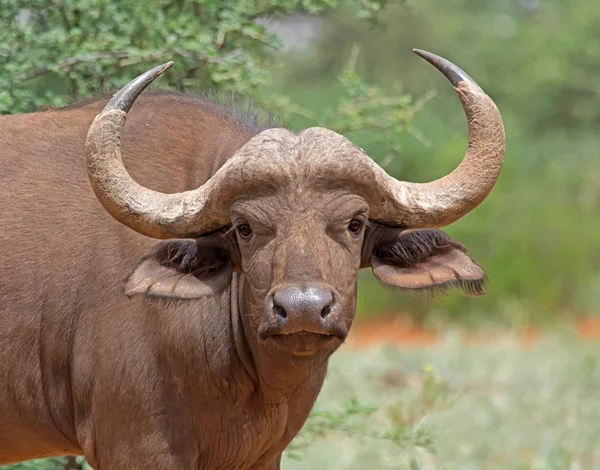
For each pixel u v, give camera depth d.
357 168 18.20
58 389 21.44
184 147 21.28
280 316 17.42
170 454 20.39
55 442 22.11
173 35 27.88
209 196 18.77
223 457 20.83
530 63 99.25
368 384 42.16
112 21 28.89
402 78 96.38
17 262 21.25
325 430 30.19
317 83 96.31
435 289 19.69
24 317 21.25
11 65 27.53
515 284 74.44
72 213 21.27
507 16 106.69
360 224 18.67
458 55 99.62
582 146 93.81
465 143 82.81
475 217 77.94
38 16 29.91
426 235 19.70
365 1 30.69
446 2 102.88
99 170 19.11
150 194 19.25
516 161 87.19
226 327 20.28
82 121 22.38
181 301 19.89
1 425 21.98
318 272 17.70
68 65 28.33
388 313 73.00
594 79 98.31
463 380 42.44
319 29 98.56
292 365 19.34
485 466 31.38
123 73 28.69
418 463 30.22
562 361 46.53
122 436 20.50
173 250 19.38
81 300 20.91
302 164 18.06
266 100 30.33
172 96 22.22
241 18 29.22
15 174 21.84
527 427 35.00
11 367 21.45
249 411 20.62
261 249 18.39
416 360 46.03
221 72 28.53
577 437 33.41
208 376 20.23
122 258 20.64
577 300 74.44
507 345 52.62
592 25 101.75
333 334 17.69
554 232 78.00
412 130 31.38
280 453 22.52
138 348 20.30
